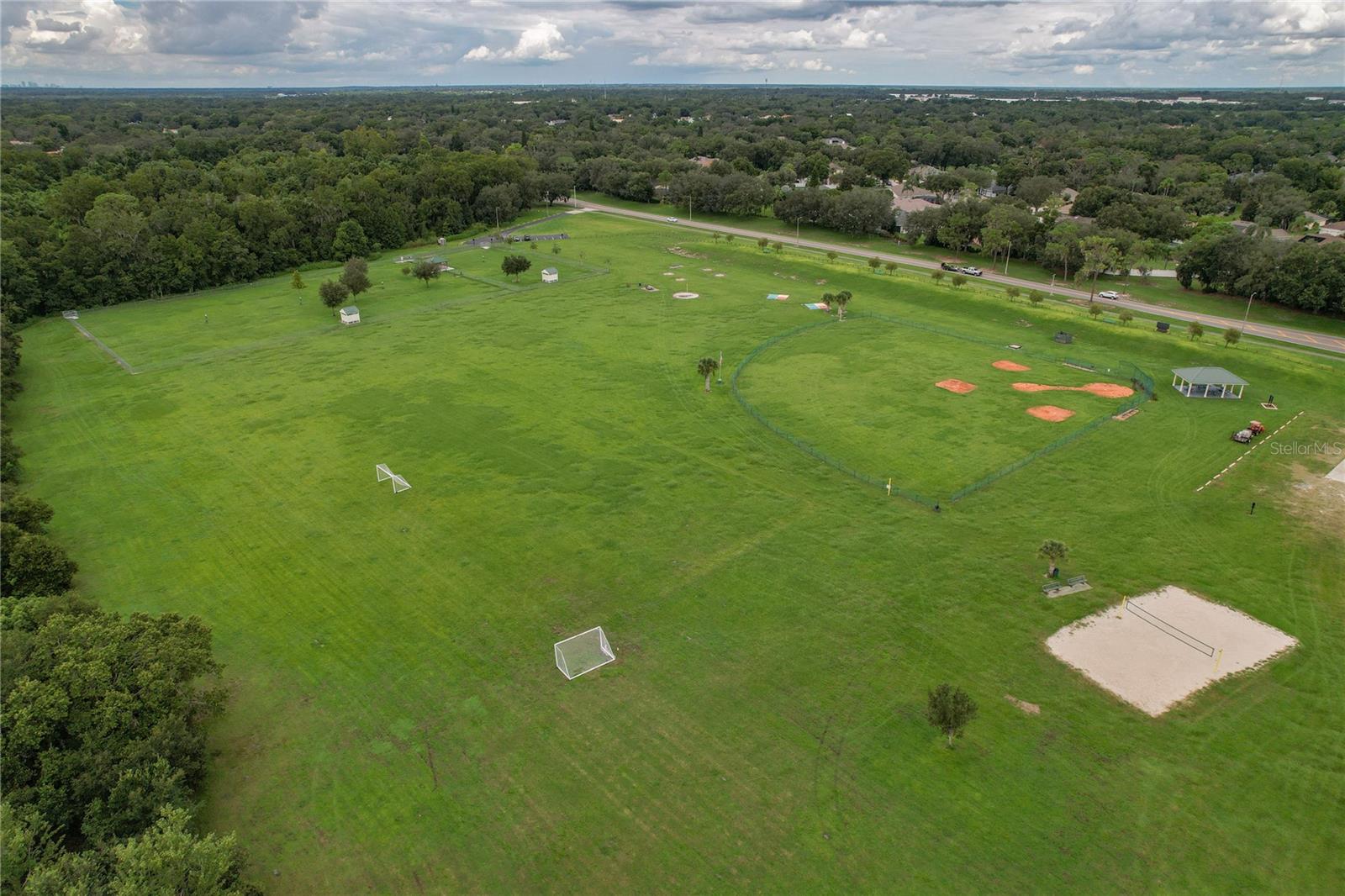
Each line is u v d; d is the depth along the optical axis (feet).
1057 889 107.34
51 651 124.88
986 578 175.52
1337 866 110.22
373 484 221.66
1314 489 212.43
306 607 170.19
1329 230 568.82
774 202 655.76
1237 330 344.08
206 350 339.77
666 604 168.35
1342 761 127.65
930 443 242.78
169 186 557.33
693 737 134.00
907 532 194.08
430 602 170.91
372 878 110.93
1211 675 146.41
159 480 226.38
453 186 622.13
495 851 114.52
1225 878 108.68
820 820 118.11
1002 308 388.98
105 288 414.62
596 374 304.50
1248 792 122.11
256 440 250.78
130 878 92.38
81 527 202.59
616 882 109.50
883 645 155.33
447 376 304.71
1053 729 134.41
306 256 517.14
